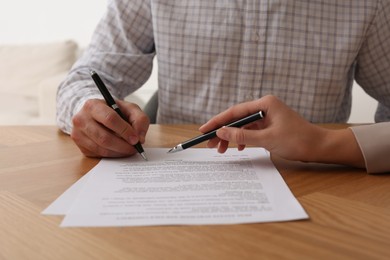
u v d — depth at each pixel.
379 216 0.34
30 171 0.48
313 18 0.87
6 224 0.32
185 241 0.29
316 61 0.87
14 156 0.55
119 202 0.36
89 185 0.41
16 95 2.41
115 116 0.53
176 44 0.91
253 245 0.28
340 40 0.87
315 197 0.39
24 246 0.28
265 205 0.36
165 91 0.95
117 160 0.53
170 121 0.96
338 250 0.27
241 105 0.52
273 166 0.49
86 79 0.82
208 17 0.88
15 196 0.38
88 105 0.56
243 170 0.47
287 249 0.28
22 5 2.75
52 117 2.04
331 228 0.31
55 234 0.30
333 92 0.91
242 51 0.87
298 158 0.49
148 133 0.72
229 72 0.89
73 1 2.55
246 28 0.86
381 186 0.42
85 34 2.57
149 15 0.96
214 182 0.42
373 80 0.94
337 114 0.97
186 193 0.39
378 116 1.01
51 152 0.58
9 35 2.82
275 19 0.86
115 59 0.96
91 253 0.27
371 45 0.90
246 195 0.38
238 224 0.32
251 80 0.88
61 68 2.42
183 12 0.89
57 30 2.68
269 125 0.50
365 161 0.47
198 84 0.91
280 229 0.31
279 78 0.88
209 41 0.88
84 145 0.54
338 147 0.48
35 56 2.47
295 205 0.36
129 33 0.96
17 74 2.44
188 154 0.55
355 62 0.96
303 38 0.87
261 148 0.58
